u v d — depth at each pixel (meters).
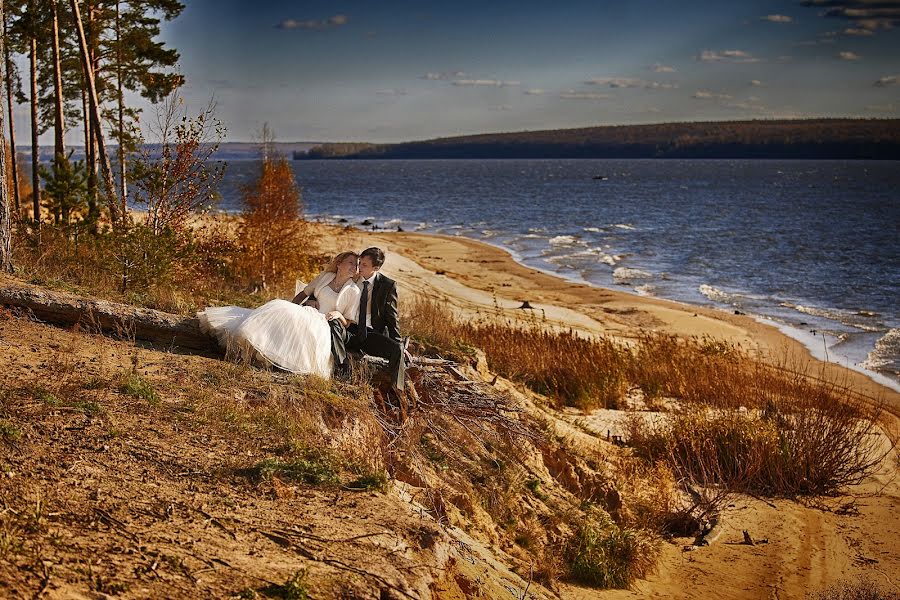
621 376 14.66
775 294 33.94
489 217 73.44
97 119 18.67
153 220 13.27
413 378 8.40
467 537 6.09
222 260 16.64
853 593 7.23
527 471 8.46
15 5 22.61
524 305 26.59
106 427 5.17
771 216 77.31
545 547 7.13
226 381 6.61
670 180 168.75
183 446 5.17
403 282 28.91
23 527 3.74
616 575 7.06
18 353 6.39
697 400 14.04
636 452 11.17
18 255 10.55
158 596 3.50
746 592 7.32
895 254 48.12
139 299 9.22
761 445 11.06
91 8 22.83
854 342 24.95
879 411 14.90
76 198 16.41
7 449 4.55
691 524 9.16
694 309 29.25
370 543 4.42
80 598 3.31
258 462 5.14
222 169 13.89
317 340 7.32
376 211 80.31
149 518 4.16
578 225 65.69
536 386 13.84
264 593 3.74
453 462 7.62
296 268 19.19
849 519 9.78
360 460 5.64
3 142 9.32
